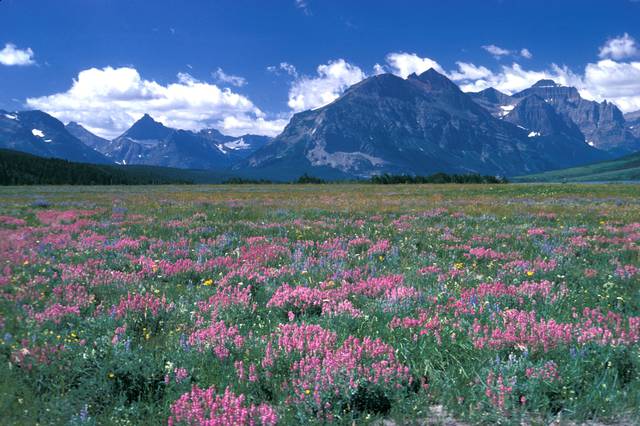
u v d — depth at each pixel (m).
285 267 10.85
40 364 5.42
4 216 23.05
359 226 18.67
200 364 5.61
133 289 8.89
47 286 9.05
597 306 7.57
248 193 49.06
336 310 7.51
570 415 4.49
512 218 21.19
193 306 8.00
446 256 12.41
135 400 5.07
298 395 4.78
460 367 5.37
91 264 11.09
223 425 4.29
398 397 4.81
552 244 13.62
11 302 7.96
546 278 9.59
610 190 43.22
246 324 7.18
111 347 5.77
